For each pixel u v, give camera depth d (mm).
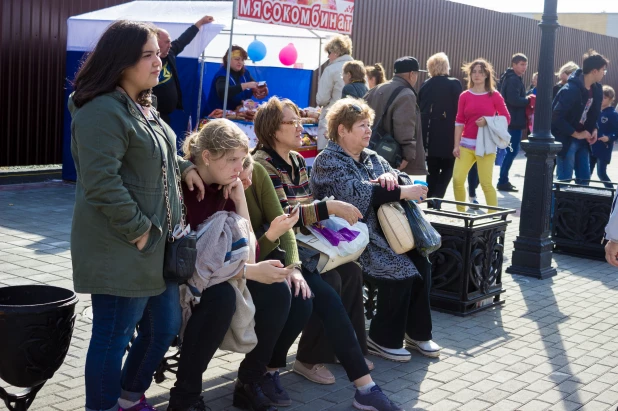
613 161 19375
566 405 4148
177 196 3281
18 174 10711
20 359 3174
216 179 3559
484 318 5641
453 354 4855
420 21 17094
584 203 7914
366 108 4582
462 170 8758
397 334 4668
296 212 3814
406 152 7457
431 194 9195
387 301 4641
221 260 3420
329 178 4531
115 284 3020
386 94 7441
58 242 6996
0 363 3201
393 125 7449
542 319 5699
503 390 4312
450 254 5605
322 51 10930
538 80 6922
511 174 15172
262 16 8625
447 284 5684
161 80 8102
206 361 3453
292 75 11219
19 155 10922
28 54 10852
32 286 3449
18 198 9086
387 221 4535
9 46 10602
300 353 4285
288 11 8875
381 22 15914
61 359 3316
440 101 8797
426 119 8883
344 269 4344
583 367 4742
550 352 4984
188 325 3436
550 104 6902
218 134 3480
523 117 12266
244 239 3498
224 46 11055
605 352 5035
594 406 4156
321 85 9406
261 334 3744
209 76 10852
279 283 3730
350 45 9445
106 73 2994
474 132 8602
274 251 3863
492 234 5750
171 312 3348
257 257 3779
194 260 3232
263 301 3705
